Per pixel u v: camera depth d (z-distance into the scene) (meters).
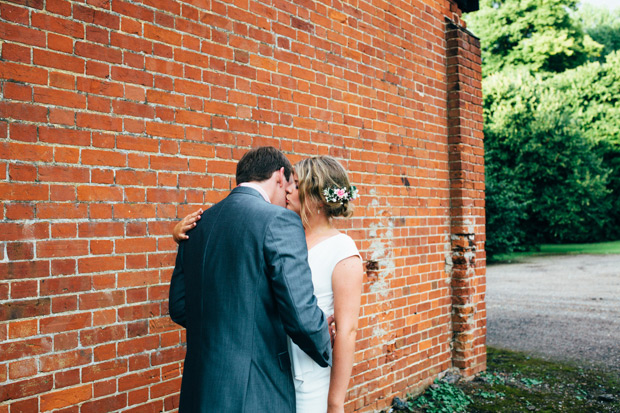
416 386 4.14
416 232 4.23
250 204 1.73
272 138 3.05
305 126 3.28
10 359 1.95
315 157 2.06
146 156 2.41
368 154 3.78
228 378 1.55
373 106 3.85
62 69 2.12
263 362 1.61
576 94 23.14
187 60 2.60
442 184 4.59
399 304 3.99
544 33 24.16
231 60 2.82
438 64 4.59
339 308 1.86
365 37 3.80
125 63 2.34
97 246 2.22
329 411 1.82
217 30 2.75
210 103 2.70
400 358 3.98
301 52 3.27
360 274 1.92
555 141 18.42
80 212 2.17
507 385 4.43
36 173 2.04
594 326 6.89
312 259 1.93
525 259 16.80
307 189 2.02
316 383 1.87
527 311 8.10
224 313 1.61
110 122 2.28
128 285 2.33
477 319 4.77
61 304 2.10
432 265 4.40
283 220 1.66
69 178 2.14
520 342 6.09
